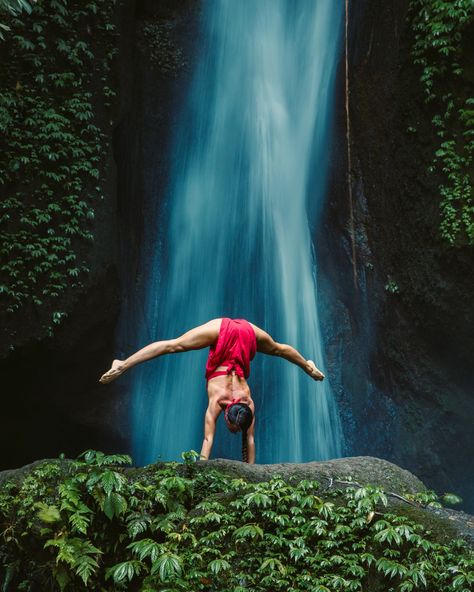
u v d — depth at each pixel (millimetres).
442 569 4914
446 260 14547
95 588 5383
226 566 4961
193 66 19062
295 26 18875
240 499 5332
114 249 15305
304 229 18562
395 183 15906
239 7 19500
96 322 14992
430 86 14734
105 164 15258
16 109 14227
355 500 5371
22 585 5617
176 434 17703
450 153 14383
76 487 5418
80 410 16078
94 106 15203
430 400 15859
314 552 5184
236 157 19047
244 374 6590
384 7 16297
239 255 18719
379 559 4980
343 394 17688
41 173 14297
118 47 15781
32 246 14008
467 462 15578
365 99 16859
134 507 5387
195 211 18953
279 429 17969
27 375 14750
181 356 18109
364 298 17266
